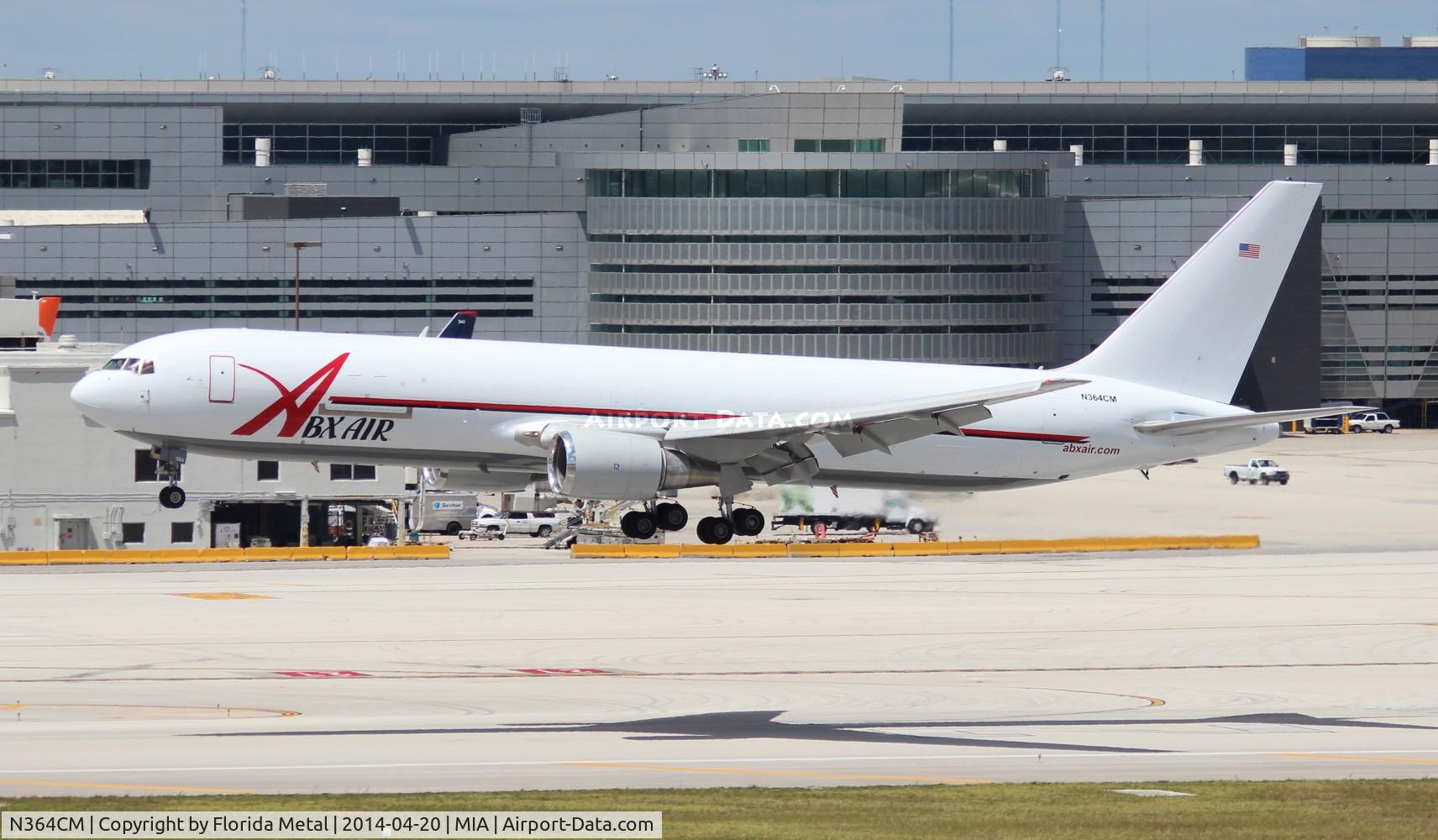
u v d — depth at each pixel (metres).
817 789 108.81
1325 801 107.19
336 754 118.56
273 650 165.25
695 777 113.38
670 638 176.50
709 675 156.00
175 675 151.38
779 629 184.25
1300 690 153.38
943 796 107.00
